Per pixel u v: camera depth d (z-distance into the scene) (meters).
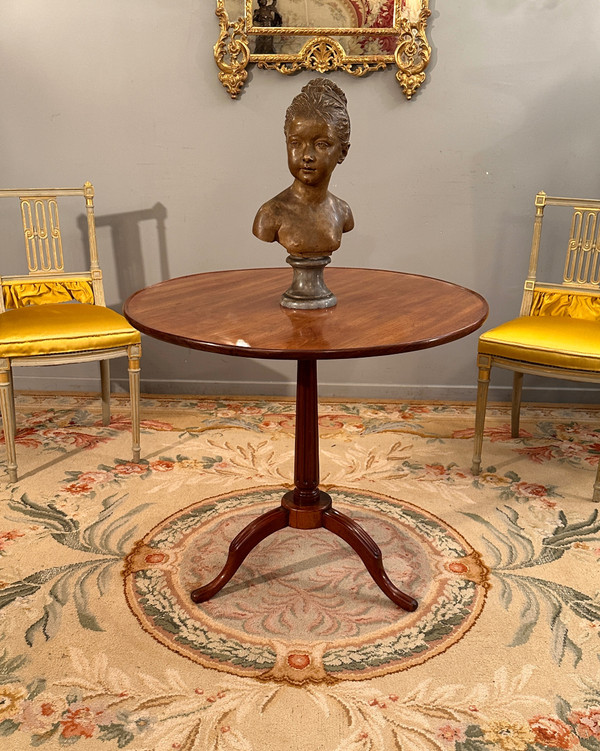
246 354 1.70
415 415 3.56
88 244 3.65
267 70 3.37
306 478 2.21
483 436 3.22
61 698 1.80
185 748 1.66
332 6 3.24
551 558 2.39
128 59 3.39
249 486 2.84
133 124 3.48
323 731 1.71
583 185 3.46
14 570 2.30
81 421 3.46
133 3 3.31
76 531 2.52
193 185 3.56
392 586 2.17
